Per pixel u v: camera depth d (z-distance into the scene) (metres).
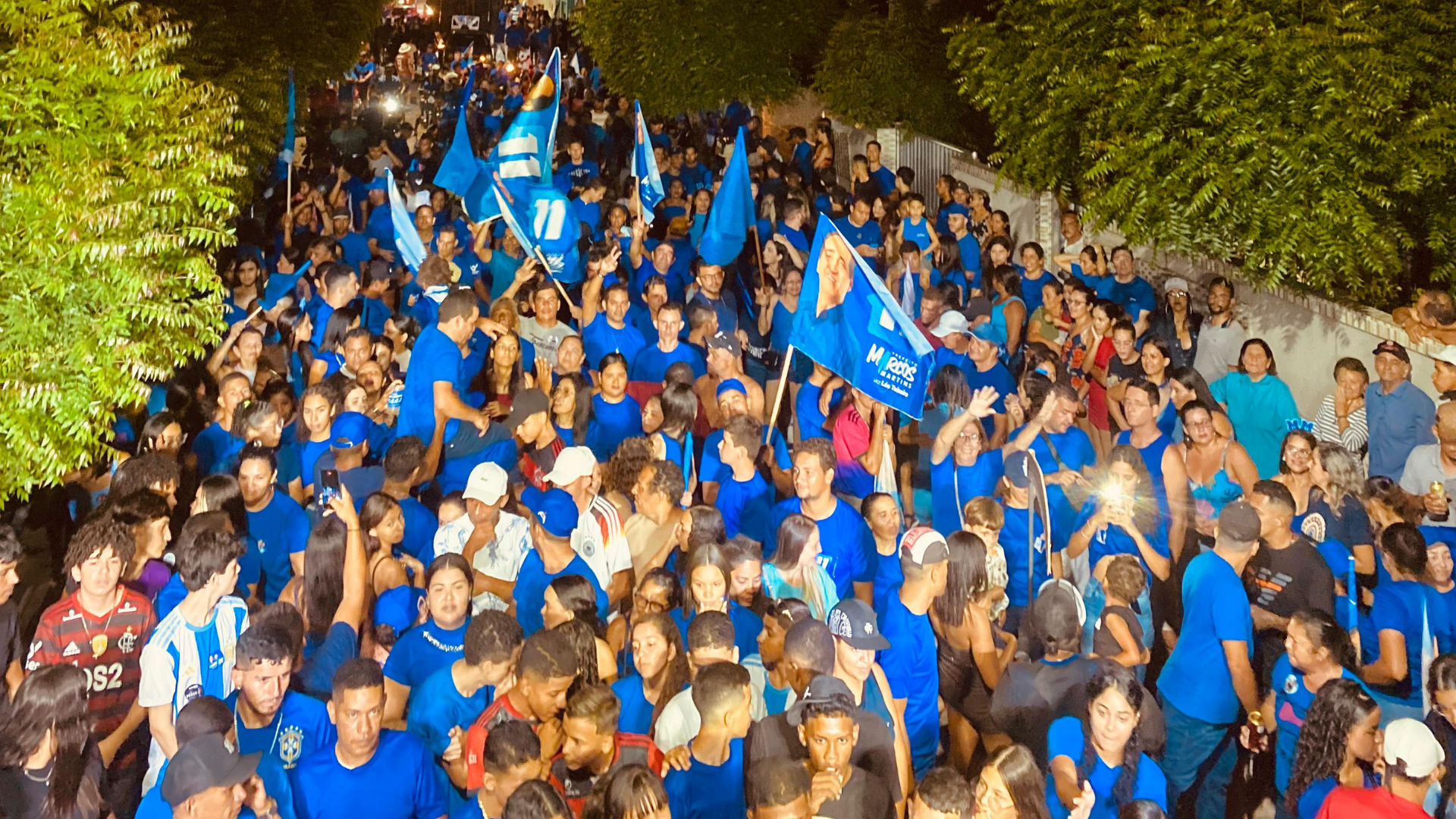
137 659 5.68
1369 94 10.34
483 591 6.53
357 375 8.92
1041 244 15.52
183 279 7.95
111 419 7.49
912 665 5.89
